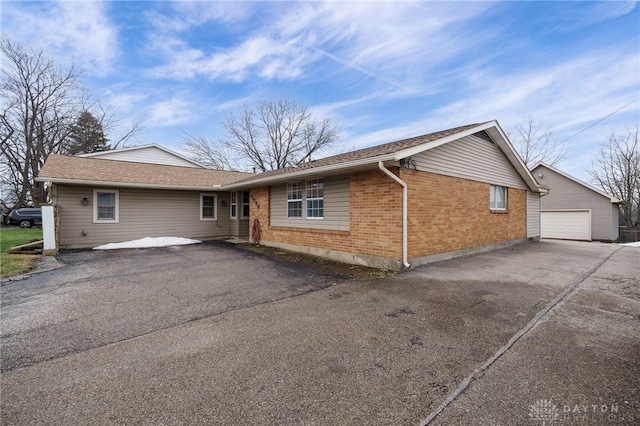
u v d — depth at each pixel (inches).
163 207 514.6
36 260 327.3
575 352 116.8
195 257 349.1
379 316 157.3
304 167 366.3
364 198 301.0
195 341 129.0
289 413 82.1
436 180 311.9
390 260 276.7
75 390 93.2
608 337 130.4
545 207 814.5
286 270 276.7
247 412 82.5
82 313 163.9
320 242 354.0
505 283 223.8
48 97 974.4
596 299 185.5
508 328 140.7
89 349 121.9
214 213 569.6
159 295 197.6
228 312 165.6
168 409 83.8
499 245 426.9
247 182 438.3
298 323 148.8
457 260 319.6
